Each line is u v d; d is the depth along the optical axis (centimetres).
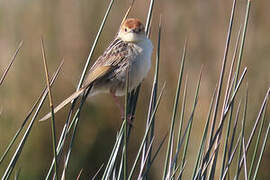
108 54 812
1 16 1477
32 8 1477
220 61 1375
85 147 1332
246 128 1271
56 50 1407
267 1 1413
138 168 1301
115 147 619
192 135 1290
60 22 1441
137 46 805
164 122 1335
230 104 631
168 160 657
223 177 627
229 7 1445
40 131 1316
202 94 1335
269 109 1283
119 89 828
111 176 638
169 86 1366
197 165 629
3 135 1295
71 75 1359
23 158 1285
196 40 1423
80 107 631
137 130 1339
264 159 1259
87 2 1448
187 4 1467
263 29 1400
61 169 1302
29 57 1400
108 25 1423
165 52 1405
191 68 1384
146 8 1459
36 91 1350
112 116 1348
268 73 1333
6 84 1355
